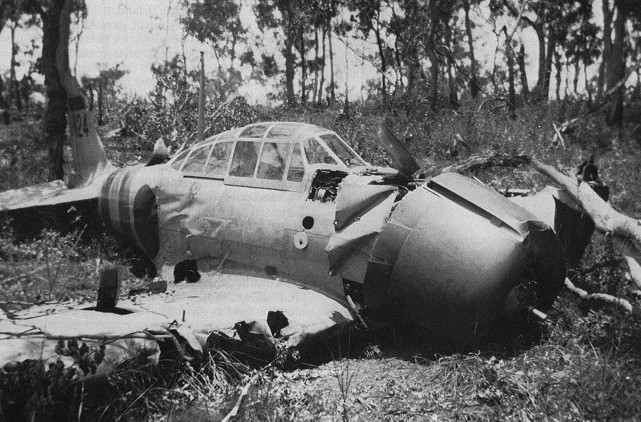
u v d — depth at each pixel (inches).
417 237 172.7
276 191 217.3
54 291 224.5
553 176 212.7
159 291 209.8
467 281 165.6
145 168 272.7
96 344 135.7
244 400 142.8
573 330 183.0
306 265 202.7
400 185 199.3
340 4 1312.7
